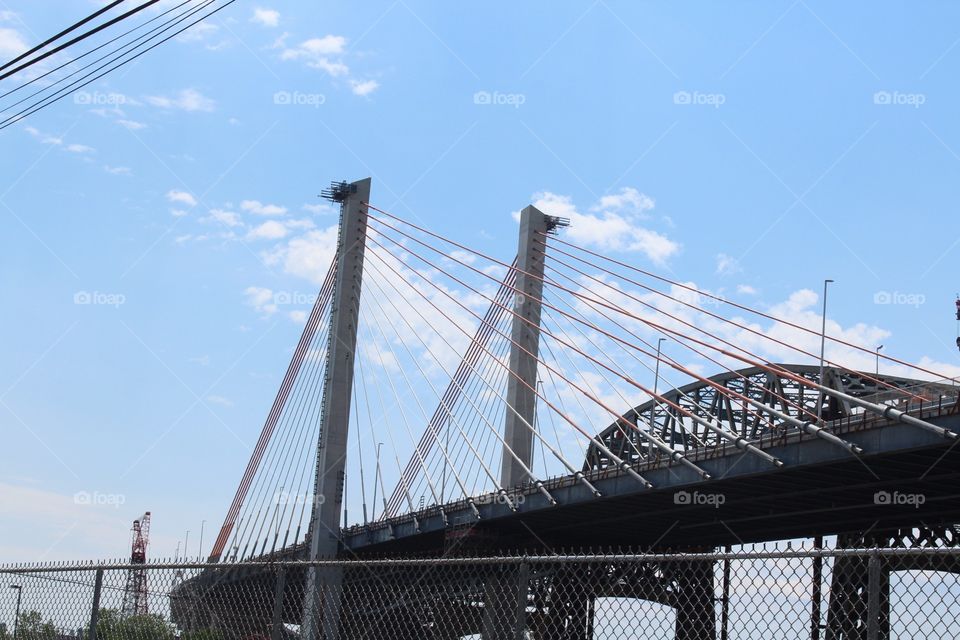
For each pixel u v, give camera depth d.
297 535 89.50
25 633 17.05
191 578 15.90
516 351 84.38
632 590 11.99
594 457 80.12
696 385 81.00
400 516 82.38
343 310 91.44
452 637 15.42
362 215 94.44
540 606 13.79
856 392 66.12
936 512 54.34
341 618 15.41
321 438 88.88
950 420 45.56
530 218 89.00
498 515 72.31
